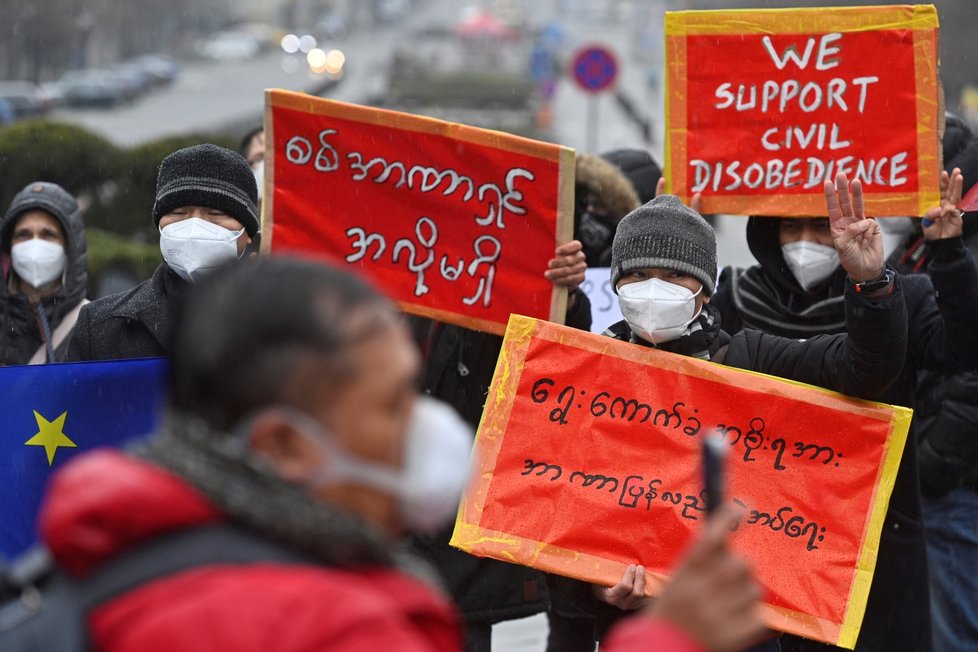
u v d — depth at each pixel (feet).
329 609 6.58
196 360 7.16
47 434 17.42
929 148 20.71
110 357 19.01
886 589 18.29
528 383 17.20
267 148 20.02
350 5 557.33
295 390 7.13
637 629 7.26
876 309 15.98
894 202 20.84
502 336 20.26
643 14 517.55
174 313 19.02
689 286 16.75
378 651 6.50
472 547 16.72
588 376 17.17
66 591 7.04
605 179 25.75
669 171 21.38
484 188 19.79
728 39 21.20
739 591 7.34
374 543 7.18
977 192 19.71
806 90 21.01
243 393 7.09
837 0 126.11
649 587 16.48
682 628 7.25
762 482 16.72
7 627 7.05
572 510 16.78
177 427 7.18
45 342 23.82
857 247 15.98
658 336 16.85
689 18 21.29
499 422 17.13
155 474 6.93
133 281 56.70
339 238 20.02
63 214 23.97
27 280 23.63
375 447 7.31
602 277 25.96
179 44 400.88
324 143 19.94
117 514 6.74
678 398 17.01
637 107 242.17
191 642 6.44
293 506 6.97
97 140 67.10
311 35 472.03
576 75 94.63
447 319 19.90
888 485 16.55
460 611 19.22
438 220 19.90
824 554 16.48
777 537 16.57
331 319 7.20
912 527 18.39
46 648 6.82
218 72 353.10
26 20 288.30
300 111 19.90
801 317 20.53
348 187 20.02
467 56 403.13
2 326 24.17
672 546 16.60
